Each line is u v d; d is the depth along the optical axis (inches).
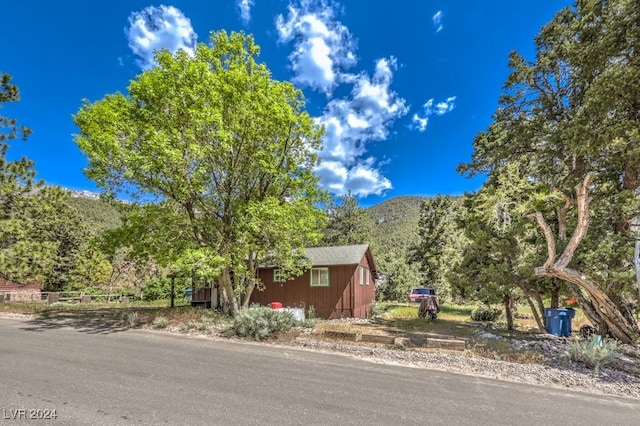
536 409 173.9
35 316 499.5
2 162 586.2
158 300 928.3
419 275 1318.9
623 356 306.8
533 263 428.8
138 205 486.6
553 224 487.5
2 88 585.3
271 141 504.7
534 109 543.8
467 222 542.3
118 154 409.7
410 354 287.3
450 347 311.4
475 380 223.5
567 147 409.1
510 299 542.6
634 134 322.3
